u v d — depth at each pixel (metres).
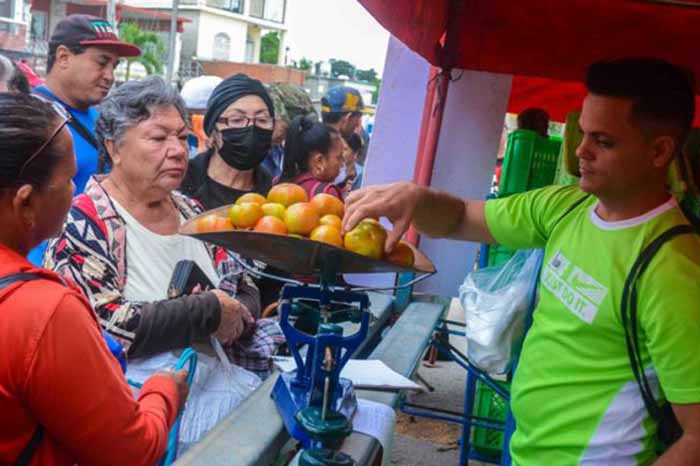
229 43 60.09
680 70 1.67
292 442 2.11
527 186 3.54
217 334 2.24
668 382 1.55
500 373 2.76
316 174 3.64
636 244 1.66
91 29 3.70
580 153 1.71
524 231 2.10
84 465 1.31
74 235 2.09
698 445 1.51
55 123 1.27
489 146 3.97
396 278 3.68
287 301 1.79
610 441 1.70
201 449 1.68
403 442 4.14
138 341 2.06
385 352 2.65
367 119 7.66
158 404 1.51
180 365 1.86
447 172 4.03
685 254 1.59
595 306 1.70
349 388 1.97
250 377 2.32
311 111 4.89
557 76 3.70
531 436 1.86
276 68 40.06
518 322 2.69
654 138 1.63
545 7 3.39
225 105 3.28
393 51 3.93
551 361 1.82
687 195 2.36
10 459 1.23
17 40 30.03
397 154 3.99
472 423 3.60
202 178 3.41
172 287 2.22
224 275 2.45
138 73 36.22
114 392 1.30
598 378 1.71
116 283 2.15
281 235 1.63
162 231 2.34
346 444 1.81
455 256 3.94
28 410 1.22
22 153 1.22
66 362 1.21
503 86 3.91
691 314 1.53
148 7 54.44
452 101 3.97
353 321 1.73
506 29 3.61
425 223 2.16
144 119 2.21
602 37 3.43
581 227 1.84
